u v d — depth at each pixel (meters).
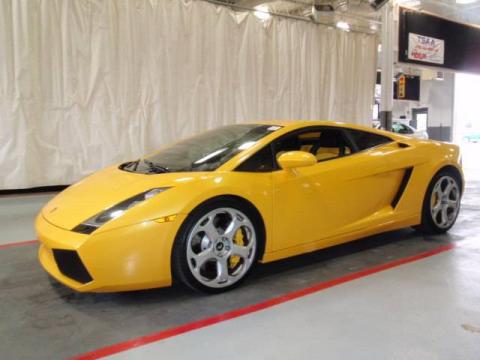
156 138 7.13
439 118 20.83
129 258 2.30
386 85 7.77
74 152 6.46
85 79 6.44
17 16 5.84
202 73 7.54
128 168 3.23
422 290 2.71
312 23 8.99
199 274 2.52
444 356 1.94
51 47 6.14
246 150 2.90
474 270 3.08
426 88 21.06
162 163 3.09
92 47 6.44
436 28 9.08
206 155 3.00
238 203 2.64
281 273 3.01
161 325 2.24
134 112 6.88
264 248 2.77
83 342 2.08
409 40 8.61
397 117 20.56
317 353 1.96
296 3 8.59
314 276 2.96
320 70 9.25
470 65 9.88
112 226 2.29
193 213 2.46
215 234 2.55
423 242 3.78
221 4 7.68
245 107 8.14
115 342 2.07
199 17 7.40
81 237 2.28
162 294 2.64
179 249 2.43
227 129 3.50
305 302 2.52
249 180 2.71
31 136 6.06
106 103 6.62
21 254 3.47
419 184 3.70
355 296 2.61
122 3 6.64
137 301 2.54
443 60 9.30
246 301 2.54
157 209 2.37
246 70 8.09
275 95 8.58
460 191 4.11
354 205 3.26
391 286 2.77
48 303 2.53
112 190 2.62
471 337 2.11
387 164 3.46
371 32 10.09
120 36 6.66
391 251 3.52
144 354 1.96
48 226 2.49
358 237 3.35
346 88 9.79
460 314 2.37
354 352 1.97
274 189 2.79
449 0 9.59
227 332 2.17
